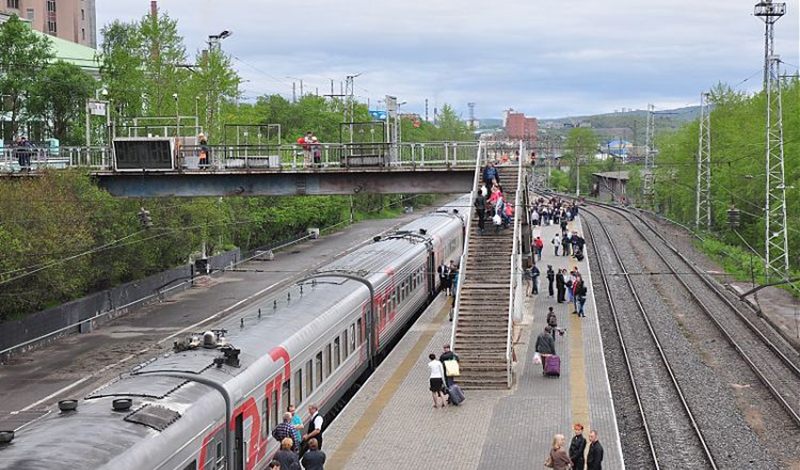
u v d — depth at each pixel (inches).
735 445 1097.4
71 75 2925.7
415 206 5344.5
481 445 1029.8
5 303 1684.3
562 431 1079.6
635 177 5605.3
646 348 1632.6
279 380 958.4
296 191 1835.6
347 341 1279.5
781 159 2476.6
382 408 1185.4
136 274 2235.5
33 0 4955.7
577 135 7106.3
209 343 903.7
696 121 4106.8
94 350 1733.5
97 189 1851.6
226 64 3078.2
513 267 1533.0
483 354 1339.8
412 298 1792.6
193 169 1843.0
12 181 1801.2
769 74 2485.2
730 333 1763.0
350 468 956.0
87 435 642.2
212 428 768.9
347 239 3676.2
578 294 1807.3
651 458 1040.2
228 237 3120.1
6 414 1304.1
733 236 3245.6
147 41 3090.6
